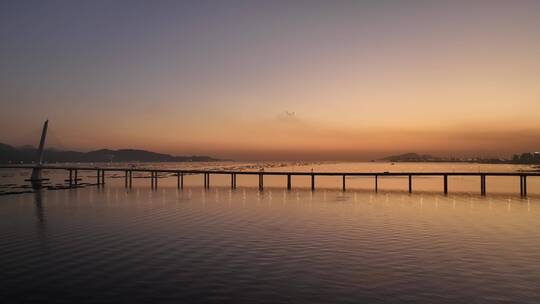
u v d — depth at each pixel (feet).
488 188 344.69
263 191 312.50
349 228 136.56
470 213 176.76
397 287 76.02
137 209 194.49
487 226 140.67
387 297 71.20
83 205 214.07
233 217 164.45
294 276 82.33
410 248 105.91
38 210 192.54
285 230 132.67
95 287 76.38
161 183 426.10
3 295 72.84
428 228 136.46
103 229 135.74
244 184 414.00
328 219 158.20
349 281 79.25
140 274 83.76
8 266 90.22
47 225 145.79
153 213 178.50
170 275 82.94
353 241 114.73
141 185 390.01
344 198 250.98
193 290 74.59
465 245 109.60
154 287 76.18
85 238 120.26
